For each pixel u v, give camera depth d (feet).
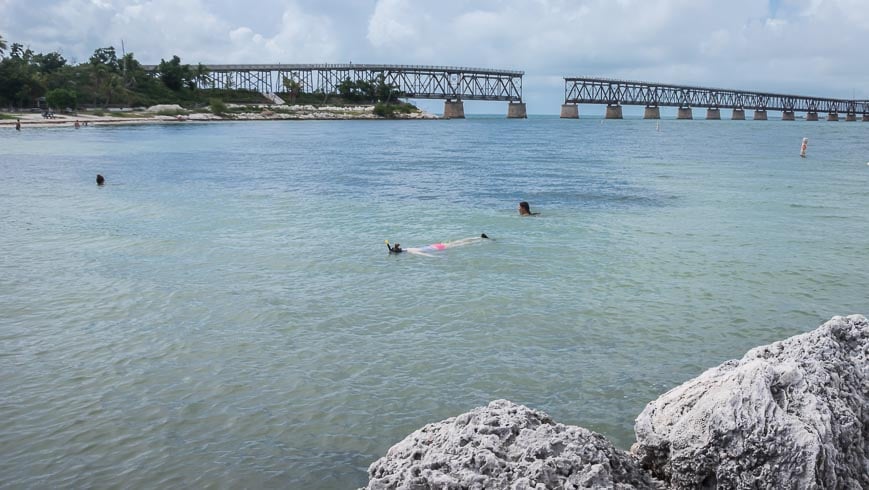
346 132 396.98
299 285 51.39
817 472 17.13
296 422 30.30
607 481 18.25
